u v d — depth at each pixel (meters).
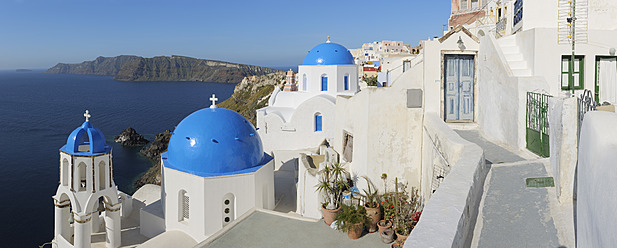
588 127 5.09
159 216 21.36
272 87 95.25
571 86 14.85
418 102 15.30
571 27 14.42
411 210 13.91
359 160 16.36
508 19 19.75
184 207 20.44
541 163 9.45
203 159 20.11
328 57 32.38
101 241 21.61
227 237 14.73
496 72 13.65
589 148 4.89
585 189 5.01
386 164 15.47
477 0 46.88
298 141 29.91
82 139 22.12
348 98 18.39
